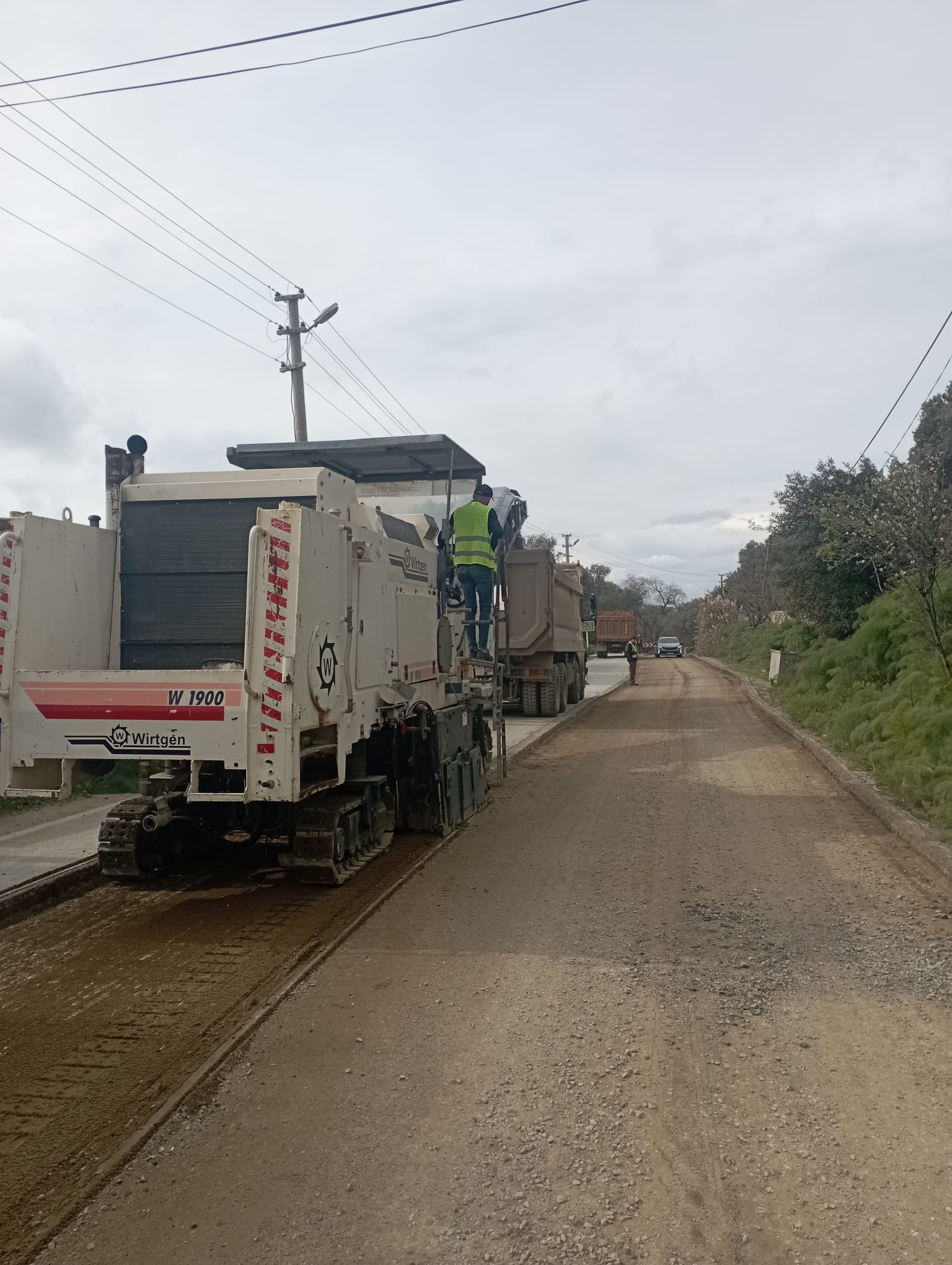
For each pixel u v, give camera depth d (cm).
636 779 1200
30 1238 308
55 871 713
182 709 585
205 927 624
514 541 1614
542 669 1992
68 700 598
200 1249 302
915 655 1409
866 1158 347
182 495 691
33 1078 416
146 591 697
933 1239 301
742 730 1753
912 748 1085
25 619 616
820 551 1656
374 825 771
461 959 557
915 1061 425
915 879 716
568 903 664
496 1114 381
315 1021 473
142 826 673
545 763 1380
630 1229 308
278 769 574
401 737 834
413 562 842
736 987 510
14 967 554
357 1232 309
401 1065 424
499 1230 308
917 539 1318
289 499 680
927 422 2583
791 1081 407
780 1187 330
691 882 715
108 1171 344
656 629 10312
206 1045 447
